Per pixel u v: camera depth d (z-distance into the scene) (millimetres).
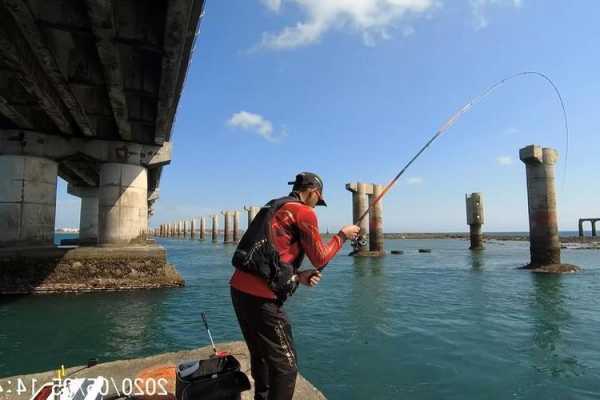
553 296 15594
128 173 19438
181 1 9227
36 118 17609
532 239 25094
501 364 7711
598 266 27281
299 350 8680
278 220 2855
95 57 13422
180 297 15711
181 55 11500
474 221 50562
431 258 37625
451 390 6484
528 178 25172
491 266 28750
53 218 18234
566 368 7453
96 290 16969
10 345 9258
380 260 34969
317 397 4188
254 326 2773
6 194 16953
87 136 18844
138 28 11031
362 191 38438
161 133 18547
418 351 8570
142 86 14266
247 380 3311
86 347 9125
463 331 10258
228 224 75562
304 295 16266
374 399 6164
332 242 3021
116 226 18984
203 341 9625
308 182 3166
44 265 16609
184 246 68500
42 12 9977
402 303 14398
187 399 3096
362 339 9562
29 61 11875
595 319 11547
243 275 2836
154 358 5270
